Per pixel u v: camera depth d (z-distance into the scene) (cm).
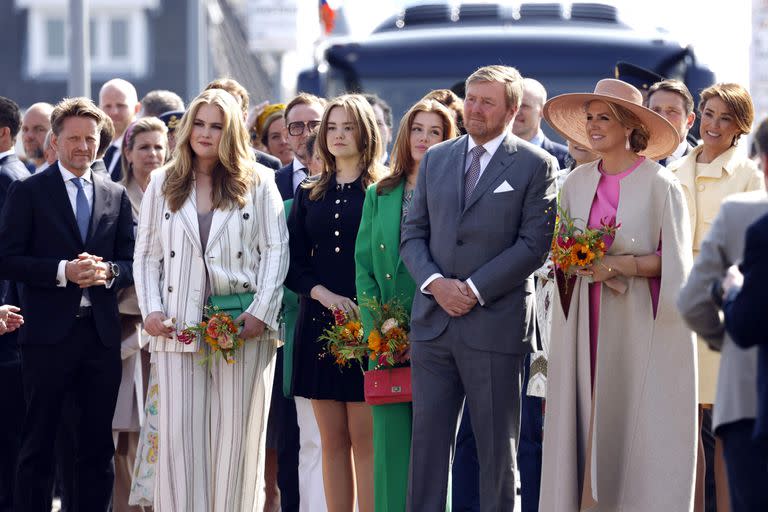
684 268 1847
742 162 2094
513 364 1872
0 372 2342
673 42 3488
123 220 2227
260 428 2020
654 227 1861
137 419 2334
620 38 3488
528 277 1889
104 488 2191
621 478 1864
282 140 2753
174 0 10775
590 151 2194
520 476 2242
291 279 2066
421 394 1889
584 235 1839
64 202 2170
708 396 2023
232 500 1988
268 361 2028
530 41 3512
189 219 1991
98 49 10788
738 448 1395
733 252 1406
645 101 2397
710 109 2078
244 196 2011
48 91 10919
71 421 2280
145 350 2428
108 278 2164
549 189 1875
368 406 2020
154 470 2183
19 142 4603
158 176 2028
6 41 10912
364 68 3553
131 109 2847
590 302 1880
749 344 1341
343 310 1995
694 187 2094
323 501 2145
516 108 1898
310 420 2169
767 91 3566
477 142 1902
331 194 2075
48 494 2167
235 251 2002
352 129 2059
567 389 1872
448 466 1895
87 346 2162
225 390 1991
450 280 1855
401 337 1936
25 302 2156
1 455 2358
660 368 1853
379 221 1991
